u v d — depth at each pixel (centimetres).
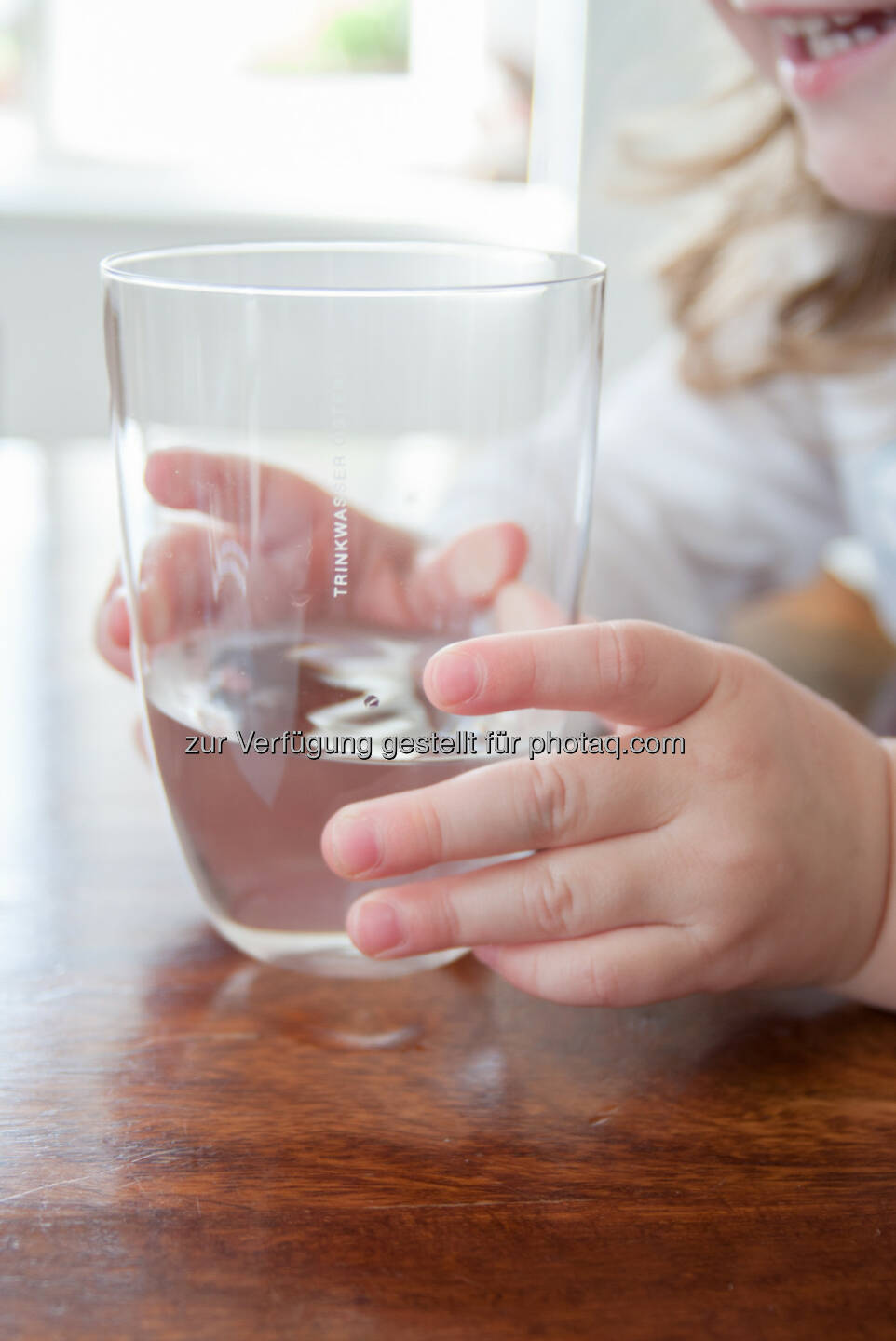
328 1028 34
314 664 33
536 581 34
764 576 76
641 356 145
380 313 32
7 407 183
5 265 178
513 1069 33
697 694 35
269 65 188
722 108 74
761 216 71
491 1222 30
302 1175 31
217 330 32
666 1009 36
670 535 70
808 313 69
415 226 178
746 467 71
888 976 36
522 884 34
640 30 134
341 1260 29
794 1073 34
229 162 190
